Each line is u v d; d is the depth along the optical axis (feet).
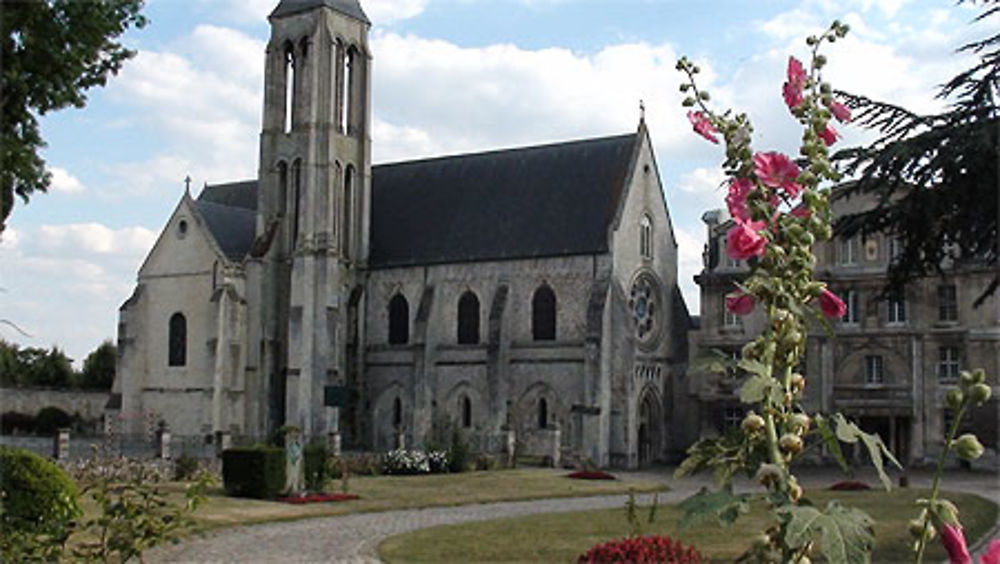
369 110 254.27
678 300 237.86
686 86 21.39
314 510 117.29
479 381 228.63
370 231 255.29
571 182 234.79
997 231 65.26
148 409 241.96
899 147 69.05
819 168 19.63
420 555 82.28
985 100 69.87
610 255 217.15
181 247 242.37
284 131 250.98
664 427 231.09
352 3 256.11
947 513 16.93
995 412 196.03
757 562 18.67
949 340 204.95
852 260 215.72
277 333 243.19
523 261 227.81
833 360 215.92
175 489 128.16
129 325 244.22
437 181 257.34
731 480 19.06
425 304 236.22
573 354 218.18
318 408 233.14
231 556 81.56
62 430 165.48
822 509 17.13
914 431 206.90
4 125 79.61
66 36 82.12
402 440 211.20
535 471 186.80
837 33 20.51
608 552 55.72
